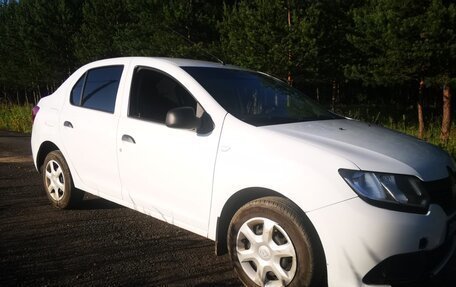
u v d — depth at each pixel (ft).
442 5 41.06
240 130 11.34
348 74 51.90
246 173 10.77
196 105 12.89
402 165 9.96
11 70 99.55
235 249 11.21
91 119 15.33
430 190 9.90
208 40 58.80
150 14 59.82
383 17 44.62
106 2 74.90
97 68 16.34
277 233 10.43
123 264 12.80
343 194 9.48
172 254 13.60
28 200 19.03
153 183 13.14
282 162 10.30
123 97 14.48
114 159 14.37
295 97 14.96
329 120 13.42
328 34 48.73
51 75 93.25
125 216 17.07
